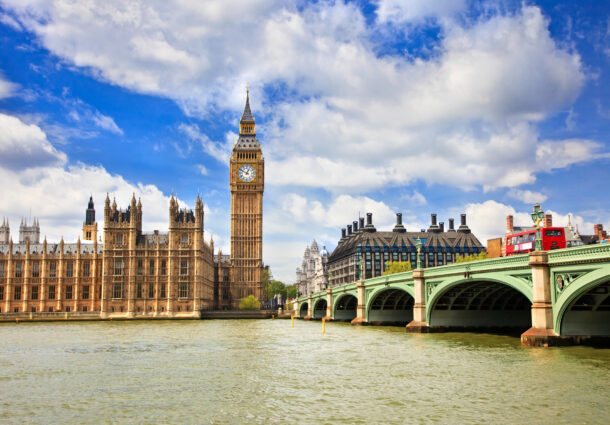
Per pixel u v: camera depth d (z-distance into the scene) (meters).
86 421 34.41
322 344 75.75
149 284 185.00
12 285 188.75
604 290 55.53
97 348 73.25
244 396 40.75
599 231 143.75
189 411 36.50
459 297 85.38
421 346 68.25
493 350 62.03
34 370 53.31
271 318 185.00
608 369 46.62
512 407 35.78
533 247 70.25
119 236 185.50
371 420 33.84
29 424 33.88
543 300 57.31
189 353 66.69
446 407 36.31
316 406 37.44
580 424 32.09
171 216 187.25
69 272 191.62
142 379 47.94
